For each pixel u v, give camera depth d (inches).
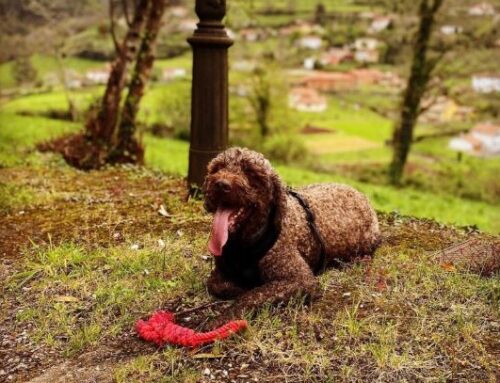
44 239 243.9
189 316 171.8
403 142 1079.6
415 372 141.1
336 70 2255.2
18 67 1508.4
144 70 470.6
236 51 1401.3
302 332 158.4
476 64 1038.4
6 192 320.2
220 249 155.1
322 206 198.5
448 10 1031.0
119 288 188.7
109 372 146.4
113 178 388.2
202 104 283.4
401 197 826.8
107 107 464.4
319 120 1787.6
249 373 142.8
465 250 217.3
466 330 157.6
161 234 244.2
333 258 201.3
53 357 155.7
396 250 225.6
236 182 156.6
